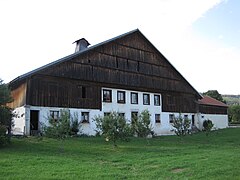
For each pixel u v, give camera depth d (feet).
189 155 58.85
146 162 50.52
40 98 98.22
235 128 166.81
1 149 60.39
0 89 71.97
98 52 119.34
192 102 163.94
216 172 41.57
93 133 110.73
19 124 96.89
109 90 120.78
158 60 145.38
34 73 96.22
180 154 60.80
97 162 50.52
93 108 113.09
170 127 145.07
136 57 134.51
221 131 144.66
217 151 65.62
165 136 122.72
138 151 65.62
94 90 114.93
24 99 95.91
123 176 39.09
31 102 95.86
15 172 39.65
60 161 48.98
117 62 125.80
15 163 45.83
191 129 153.58
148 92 136.98
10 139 71.97
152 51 143.23
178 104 153.38
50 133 69.67
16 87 103.04
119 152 63.77
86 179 36.81
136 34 136.98
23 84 98.63
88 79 113.19
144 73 136.56
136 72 132.77
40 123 96.22
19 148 62.59
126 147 72.54
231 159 52.54
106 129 71.61
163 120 142.31
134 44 135.13
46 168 42.78
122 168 45.06
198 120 164.96
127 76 128.36
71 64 109.09
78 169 42.73
